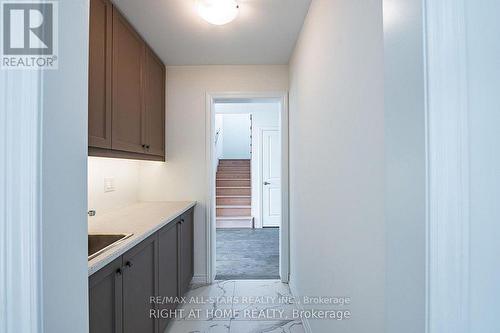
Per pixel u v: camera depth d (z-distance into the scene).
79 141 0.63
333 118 1.40
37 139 0.50
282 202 3.03
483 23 0.48
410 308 0.54
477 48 0.48
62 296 0.56
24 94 0.49
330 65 1.45
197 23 2.16
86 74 0.67
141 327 1.63
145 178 3.03
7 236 0.48
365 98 1.00
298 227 2.46
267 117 5.61
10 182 0.49
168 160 3.04
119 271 1.32
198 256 3.02
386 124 0.63
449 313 0.47
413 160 0.53
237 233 5.18
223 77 3.04
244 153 9.65
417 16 0.51
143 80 2.40
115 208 2.53
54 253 0.54
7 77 0.49
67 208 0.58
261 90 3.03
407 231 0.55
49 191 0.52
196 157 3.04
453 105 0.48
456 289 0.47
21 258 0.49
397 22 0.58
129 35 2.11
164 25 2.18
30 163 0.49
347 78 1.19
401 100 0.57
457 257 0.47
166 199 3.03
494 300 0.47
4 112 0.49
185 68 3.04
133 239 1.46
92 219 2.03
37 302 0.49
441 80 0.48
